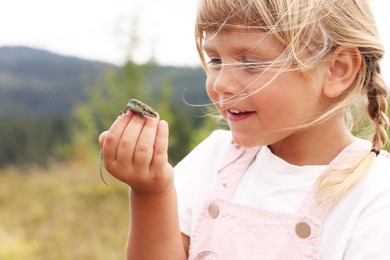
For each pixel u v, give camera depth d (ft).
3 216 13.24
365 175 2.34
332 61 2.38
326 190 2.35
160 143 2.33
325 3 2.33
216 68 2.46
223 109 2.40
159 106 17.87
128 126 2.30
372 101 2.52
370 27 2.45
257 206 2.49
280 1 2.27
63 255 10.20
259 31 2.30
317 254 2.32
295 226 2.38
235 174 2.65
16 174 18.90
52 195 15.69
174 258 2.52
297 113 2.35
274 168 2.51
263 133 2.38
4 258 9.56
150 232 2.49
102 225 12.60
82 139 21.54
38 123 54.75
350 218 2.31
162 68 20.47
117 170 2.33
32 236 11.59
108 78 20.57
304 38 2.29
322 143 2.46
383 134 2.49
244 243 2.46
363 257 2.22
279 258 2.38
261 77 2.31
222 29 2.35
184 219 2.72
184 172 2.87
